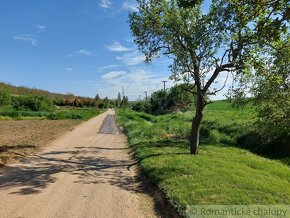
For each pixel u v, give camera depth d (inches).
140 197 376.8
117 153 685.9
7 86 3501.5
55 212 317.7
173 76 562.9
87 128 1326.3
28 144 777.6
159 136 874.8
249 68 510.3
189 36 515.2
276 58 450.6
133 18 561.0
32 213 313.1
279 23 284.8
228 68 536.7
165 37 540.7
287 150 638.5
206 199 327.6
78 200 356.8
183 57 538.6
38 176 461.4
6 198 357.1
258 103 469.4
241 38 485.7
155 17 540.4
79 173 488.7
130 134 974.4
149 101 2659.9
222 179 394.0
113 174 489.7
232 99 542.9
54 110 2655.0
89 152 693.3
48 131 1134.4
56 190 393.1
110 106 6643.7
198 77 550.0
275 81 446.9
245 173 427.5
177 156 544.4
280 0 272.8
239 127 840.3
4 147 708.0
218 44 517.7
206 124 989.8
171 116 1519.4
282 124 446.9
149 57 579.8
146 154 594.9
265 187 363.3
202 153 586.9
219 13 473.1
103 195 378.6
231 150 642.8
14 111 2049.7
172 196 341.7
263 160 563.8
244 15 343.6
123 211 327.3
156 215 320.5
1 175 462.3
